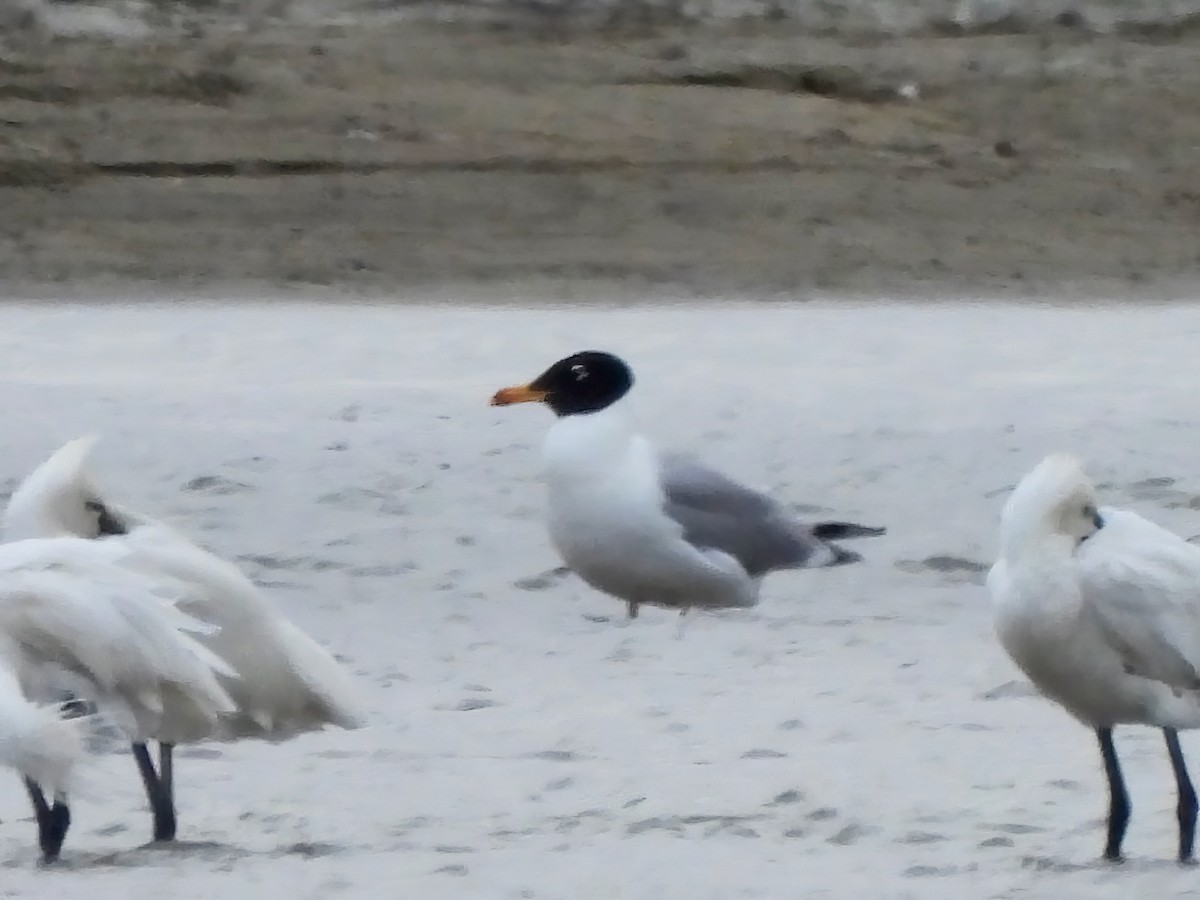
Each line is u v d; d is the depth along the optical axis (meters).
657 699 11.00
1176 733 8.48
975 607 13.31
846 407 20.59
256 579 14.07
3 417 19.62
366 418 19.83
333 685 8.62
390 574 14.23
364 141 41.69
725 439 18.83
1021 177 42.03
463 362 24.33
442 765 9.72
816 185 40.81
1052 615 7.95
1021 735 10.22
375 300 32.16
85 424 19.30
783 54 46.56
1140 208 40.69
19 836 8.73
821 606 13.41
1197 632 7.90
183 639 7.99
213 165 40.47
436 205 38.94
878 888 7.64
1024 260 36.81
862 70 46.22
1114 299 33.09
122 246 36.03
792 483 17.02
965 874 7.85
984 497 16.50
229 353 25.08
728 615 13.23
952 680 11.38
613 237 37.53
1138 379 22.84
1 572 7.89
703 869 7.91
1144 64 47.72
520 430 19.17
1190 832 8.09
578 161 41.31
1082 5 50.69
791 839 8.43
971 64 46.97
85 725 8.08
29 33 44.78
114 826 8.88
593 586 13.43
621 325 28.78
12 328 27.84
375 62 45.09
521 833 8.55
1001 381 22.69
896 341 26.61
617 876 7.83
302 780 9.51
